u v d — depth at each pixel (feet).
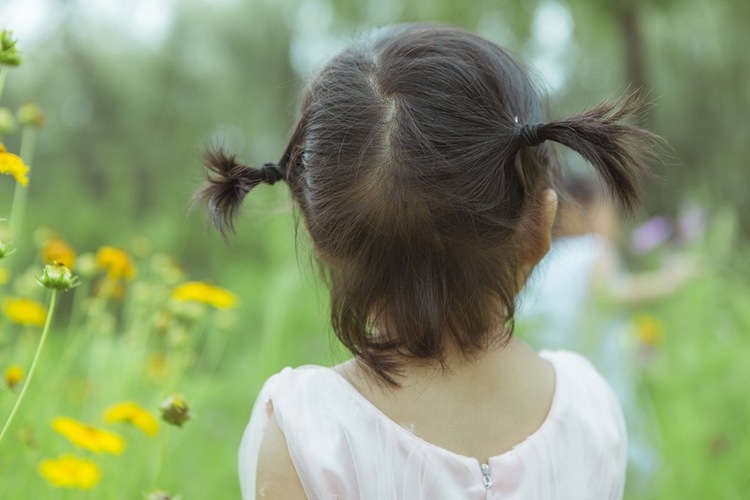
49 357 5.97
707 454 7.14
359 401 2.85
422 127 2.78
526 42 12.21
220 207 3.11
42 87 15.05
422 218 2.75
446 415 2.86
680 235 9.85
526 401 3.01
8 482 4.27
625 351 7.91
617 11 12.25
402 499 2.74
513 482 2.81
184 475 6.56
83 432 3.89
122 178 15.28
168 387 5.10
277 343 8.14
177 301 5.27
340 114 2.89
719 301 8.74
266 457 2.89
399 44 2.99
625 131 2.79
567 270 7.21
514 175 2.89
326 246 2.89
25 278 5.33
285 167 3.18
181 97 16.25
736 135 14.23
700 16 13.39
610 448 3.14
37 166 15.33
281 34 16.12
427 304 2.75
